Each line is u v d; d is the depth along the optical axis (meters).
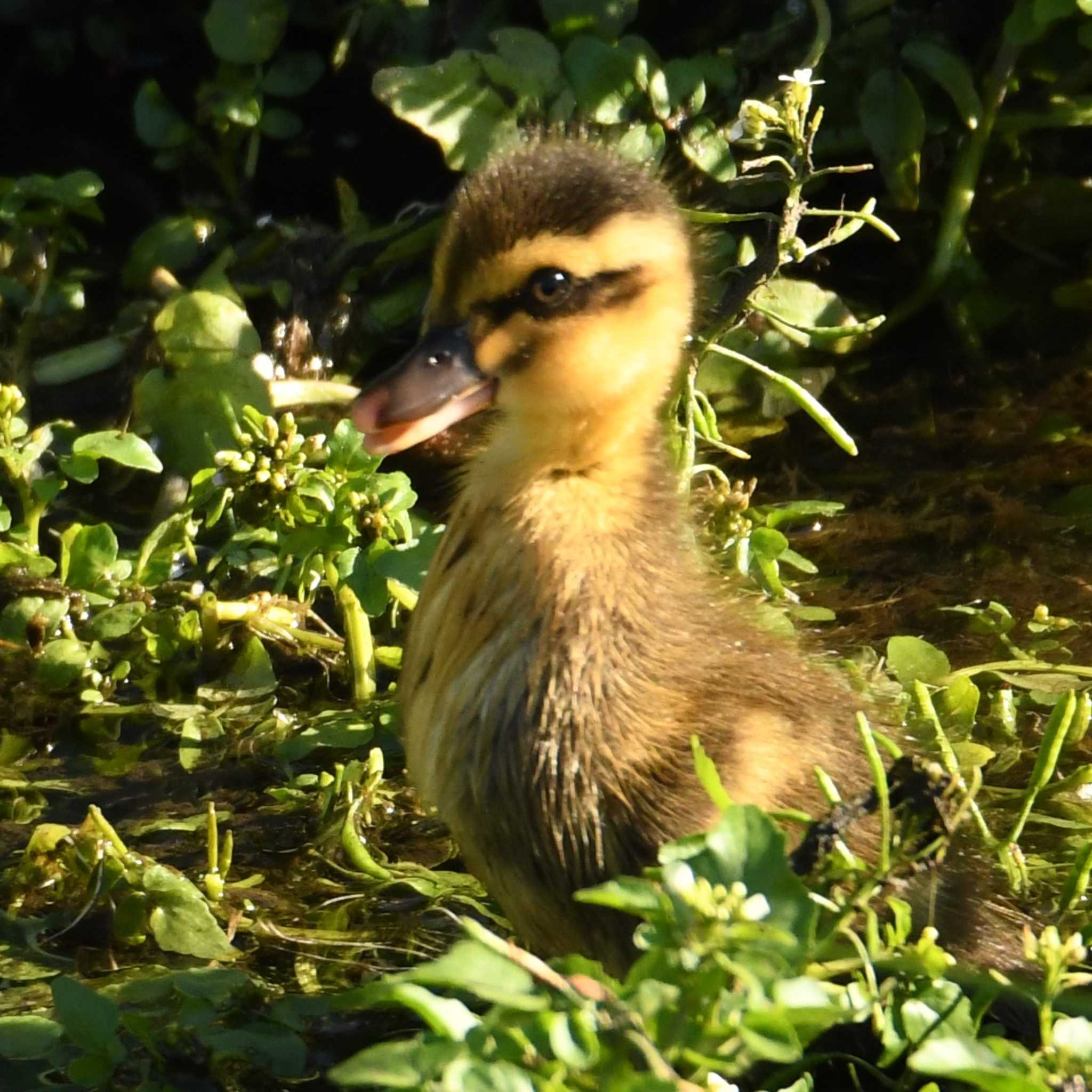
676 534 7.45
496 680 7.06
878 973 6.20
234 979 7.22
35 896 7.85
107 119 13.02
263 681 9.41
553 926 7.11
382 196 12.58
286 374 11.60
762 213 10.22
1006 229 12.51
